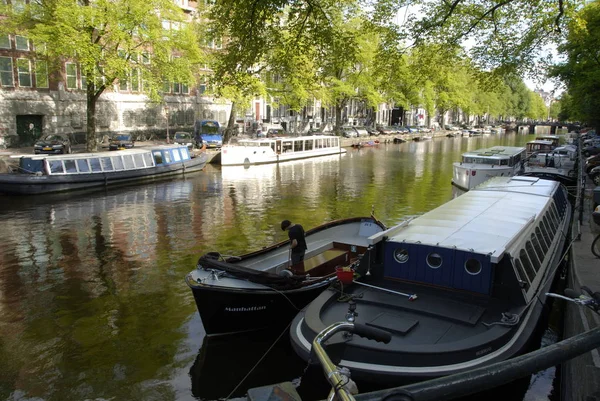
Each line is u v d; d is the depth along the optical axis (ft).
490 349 20.61
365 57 144.15
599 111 122.21
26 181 73.51
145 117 152.76
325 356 6.24
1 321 31.53
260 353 27.96
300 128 196.54
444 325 22.77
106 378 25.02
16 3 93.25
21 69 117.19
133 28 94.07
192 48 100.89
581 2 50.62
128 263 43.34
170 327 30.89
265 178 97.60
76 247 48.26
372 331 7.25
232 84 43.70
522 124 337.11
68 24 84.28
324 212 66.18
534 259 29.96
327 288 27.89
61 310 33.32
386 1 51.37
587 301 11.41
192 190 82.48
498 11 52.60
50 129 124.36
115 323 31.35
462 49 58.13
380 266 27.45
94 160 82.74
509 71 57.26
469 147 186.50
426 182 94.79
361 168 116.26
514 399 23.62
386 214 65.62
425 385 5.41
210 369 26.17
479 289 24.81
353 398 5.20
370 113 266.16
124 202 71.31
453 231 28.91
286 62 43.98
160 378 25.20
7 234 53.01
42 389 23.97
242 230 55.57
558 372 25.93
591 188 70.69
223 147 113.50
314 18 41.78
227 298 27.53
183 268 42.01
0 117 113.80
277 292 28.35
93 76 91.35
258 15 37.65
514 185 49.90
